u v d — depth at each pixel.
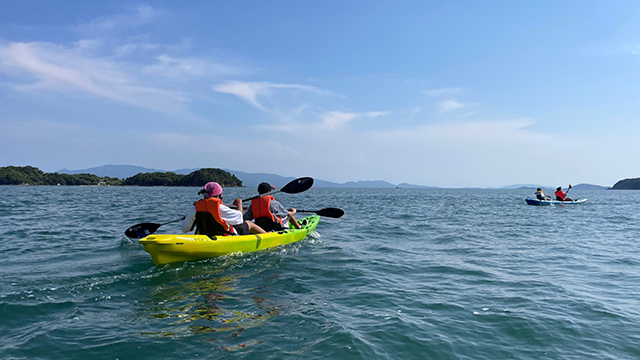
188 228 6.41
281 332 3.41
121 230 9.85
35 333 3.33
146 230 7.13
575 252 7.58
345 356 2.96
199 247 5.95
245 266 5.91
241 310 3.98
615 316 3.94
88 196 35.59
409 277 5.46
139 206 20.45
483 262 6.55
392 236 9.59
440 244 8.41
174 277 5.23
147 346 3.10
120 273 5.38
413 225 12.13
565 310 4.11
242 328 3.50
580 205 25.28
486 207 22.84
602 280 5.41
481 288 4.93
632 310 4.13
